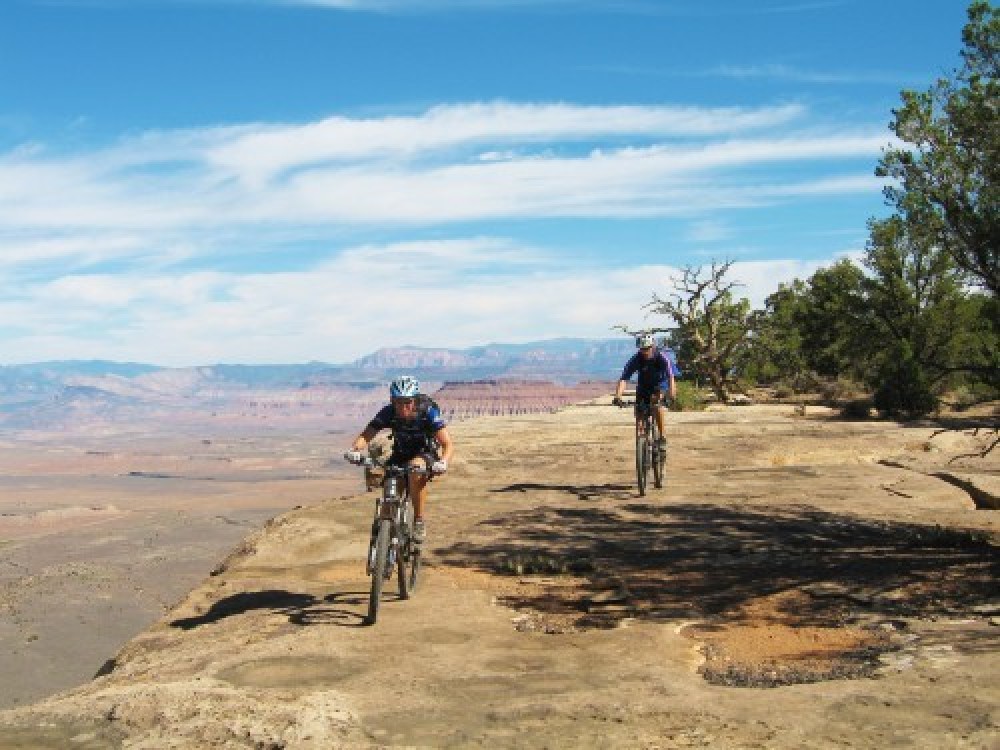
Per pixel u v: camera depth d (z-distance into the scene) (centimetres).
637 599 684
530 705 439
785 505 1107
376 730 407
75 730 408
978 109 796
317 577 777
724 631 595
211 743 385
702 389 4447
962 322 3117
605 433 2050
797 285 5234
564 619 633
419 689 472
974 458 1517
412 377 686
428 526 1004
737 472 1411
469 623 621
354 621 628
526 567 797
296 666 516
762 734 390
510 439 1950
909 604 636
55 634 12781
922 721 398
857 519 1006
